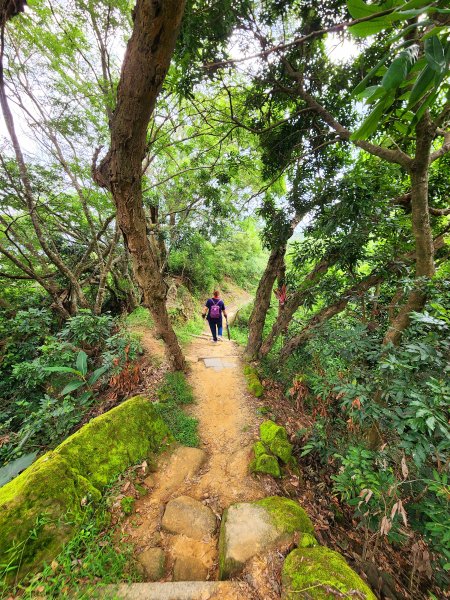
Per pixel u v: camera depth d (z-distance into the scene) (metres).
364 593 1.44
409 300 2.61
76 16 4.20
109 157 2.40
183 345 6.75
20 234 6.96
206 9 2.67
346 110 3.81
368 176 3.07
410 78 0.65
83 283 7.95
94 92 5.05
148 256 3.29
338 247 3.65
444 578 1.92
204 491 2.59
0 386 5.21
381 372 2.17
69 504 2.00
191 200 8.43
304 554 1.73
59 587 1.55
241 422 3.76
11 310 6.26
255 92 4.00
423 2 0.47
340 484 2.17
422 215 2.42
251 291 15.69
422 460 1.58
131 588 1.63
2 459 3.42
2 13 1.73
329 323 3.61
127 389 4.34
